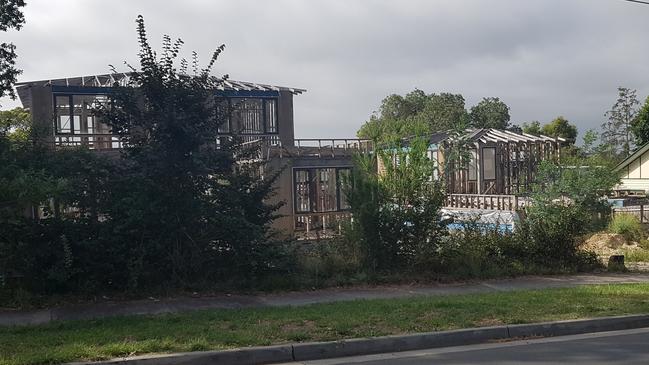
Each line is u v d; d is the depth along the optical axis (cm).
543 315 943
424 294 1177
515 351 783
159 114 1163
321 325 868
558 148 3588
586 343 826
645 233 2286
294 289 1220
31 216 1148
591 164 2073
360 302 1065
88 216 1161
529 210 1658
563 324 898
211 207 1211
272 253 1253
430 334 826
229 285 1191
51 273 1078
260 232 1234
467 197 2844
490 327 866
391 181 1398
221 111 1252
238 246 1220
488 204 2728
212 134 1197
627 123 6384
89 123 2716
